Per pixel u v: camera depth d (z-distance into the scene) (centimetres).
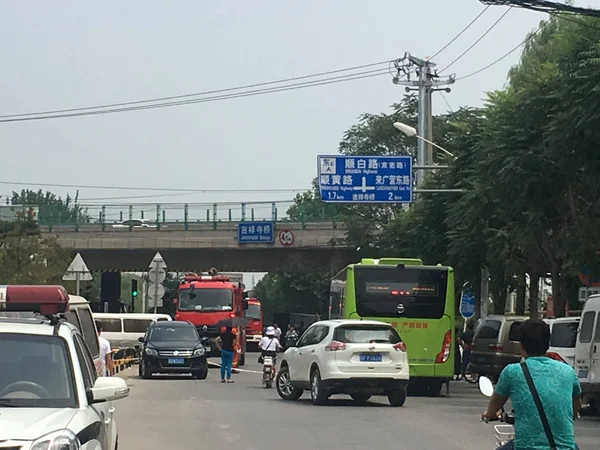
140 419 1811
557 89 2227
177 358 3194
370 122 7244
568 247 2581
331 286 3384
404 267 2606
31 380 803
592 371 1964
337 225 5962
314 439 1522
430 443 1486
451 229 3391
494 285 3438
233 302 4153
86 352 898
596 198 2550
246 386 2827
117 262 6228
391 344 2119
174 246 6025
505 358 2831
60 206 6134
